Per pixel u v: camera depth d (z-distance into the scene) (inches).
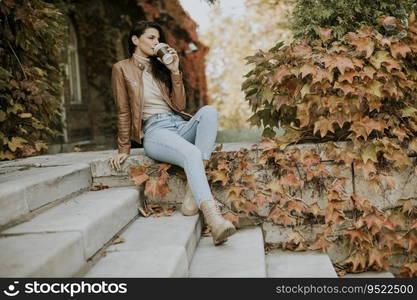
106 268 77.9
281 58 124.6
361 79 118.3
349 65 114.8
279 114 134.3
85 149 395.2
